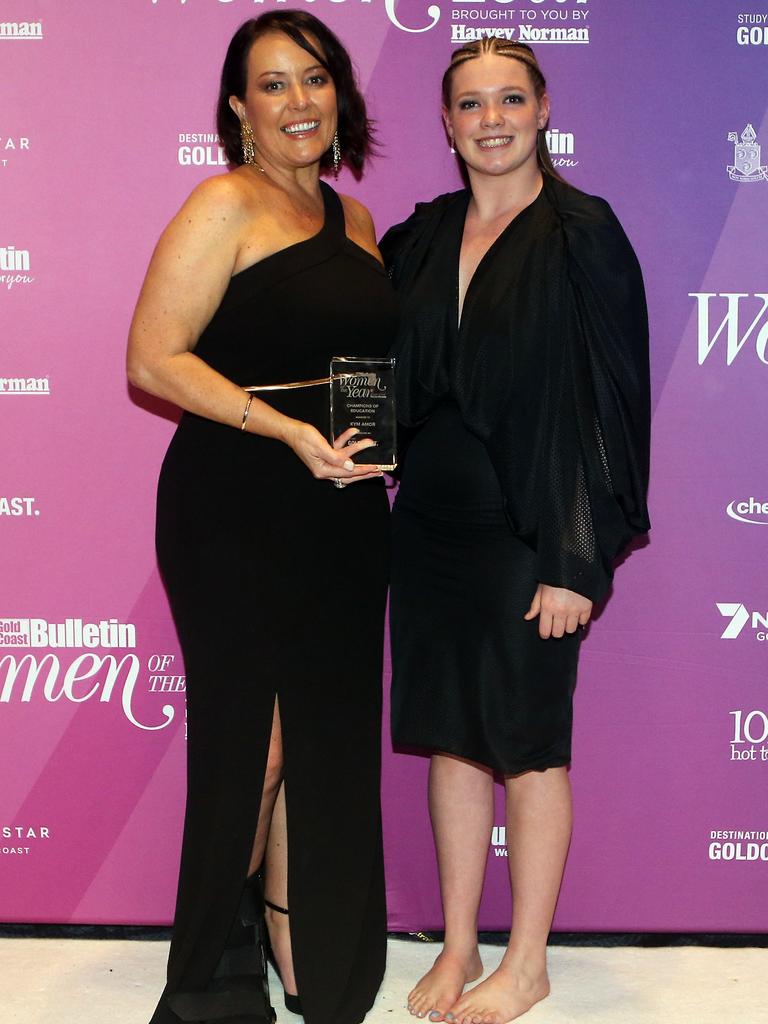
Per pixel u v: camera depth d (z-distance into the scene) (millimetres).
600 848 2307
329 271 1792
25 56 2139
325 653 1837
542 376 1811
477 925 2273
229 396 1712
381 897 2008
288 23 1787
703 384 2205
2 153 2160
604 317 1806
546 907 2010
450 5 2135
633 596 2254
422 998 2008
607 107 2146
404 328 1918
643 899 2312
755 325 2189
